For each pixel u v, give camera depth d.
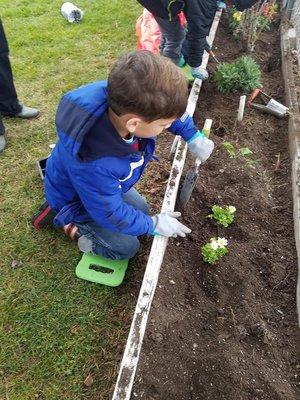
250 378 2.10
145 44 4.32
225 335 2.26
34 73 4.26
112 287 2.54
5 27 4.97
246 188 3.02
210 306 2.39
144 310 2.10
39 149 3.45
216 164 3.19
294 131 3.38
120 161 1.91
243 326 2.30
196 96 3.56
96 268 2.63
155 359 2.14
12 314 2.41
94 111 1.78
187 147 2.96
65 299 2.49
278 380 2.12
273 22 5.12
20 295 2.50
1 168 3.28
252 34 4.43
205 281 2.51
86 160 1.83
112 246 2.52
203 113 3.71
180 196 2.76
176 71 1.69
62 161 2.08
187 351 2.18
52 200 2.45
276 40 4.87
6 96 3.52
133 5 5.44
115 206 2.01
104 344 2.29
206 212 2.88
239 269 2.55
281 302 2.45
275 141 3.53
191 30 3.39
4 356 2.25
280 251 2.69
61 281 2.57
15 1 5.57
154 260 2.29
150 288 2.19
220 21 4.99
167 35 3.81
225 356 2.15
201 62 3.70
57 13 5.28
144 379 2.07
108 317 2.41
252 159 3.28
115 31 4.91
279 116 3.67
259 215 2.89
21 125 3.67
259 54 4.60
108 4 5.46
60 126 1.86
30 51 4.57
